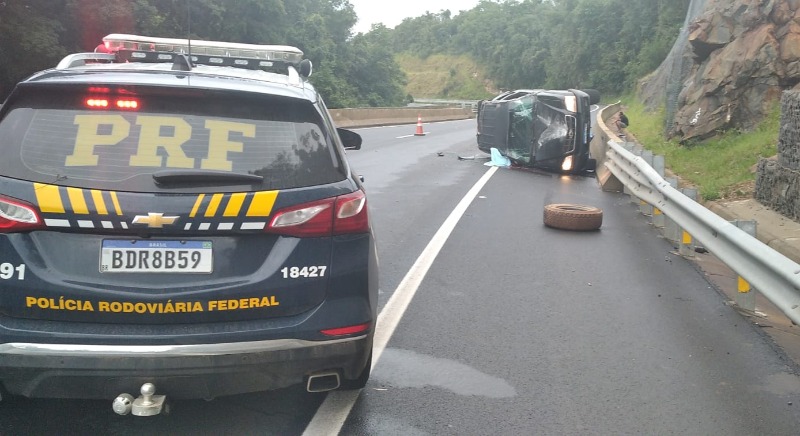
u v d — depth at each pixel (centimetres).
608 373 486
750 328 591
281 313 350
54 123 345
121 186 333
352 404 424
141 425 388
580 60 8438
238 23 4347
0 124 344
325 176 365
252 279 343
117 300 329
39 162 336
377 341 534
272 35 4588
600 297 671
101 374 328
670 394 455
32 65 2716
